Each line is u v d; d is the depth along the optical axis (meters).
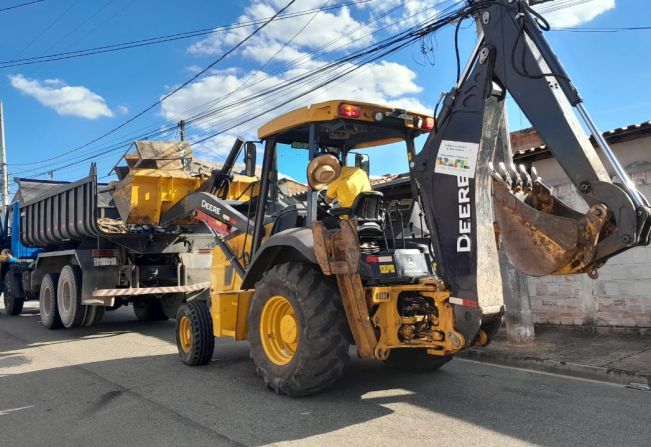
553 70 4.04
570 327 8.80
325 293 4.97
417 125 5.54
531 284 9.37
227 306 6.34
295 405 5.08
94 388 5.91
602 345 7.42
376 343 4.92
